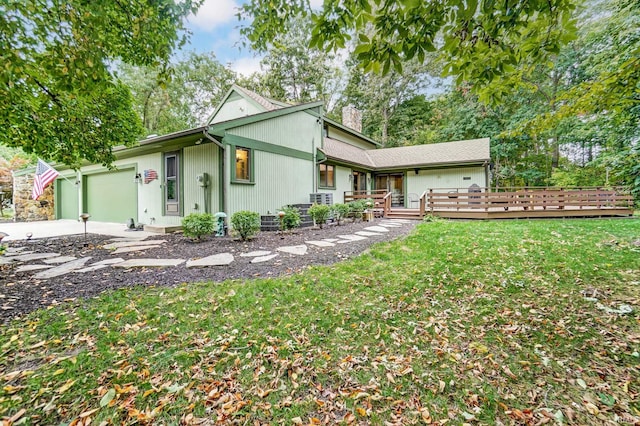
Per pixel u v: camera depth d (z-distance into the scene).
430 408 1.70
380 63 2.22
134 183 9.95
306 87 23.16
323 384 1.88
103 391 1.73
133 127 6.64
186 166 8.34
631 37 8.12
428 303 3.06
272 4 2.88
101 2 2.54
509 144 17.77
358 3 2.04
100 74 2.83
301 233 7.35
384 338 2.41
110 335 2.30
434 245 5.50
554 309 2.91
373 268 4.12
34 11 2.58
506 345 2.33
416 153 15.60
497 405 1.73
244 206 7.85
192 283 3.48
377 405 1.72
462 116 20.14
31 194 13.20
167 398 1.71
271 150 8.88
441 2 1.91
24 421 1.52
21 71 2.84
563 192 9.82
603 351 2.23
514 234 6.48
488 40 2.20
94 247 5.77
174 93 19.55
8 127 4.70
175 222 8.62
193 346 2.21
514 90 3.27
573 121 14.88
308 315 2.73
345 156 13.27
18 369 1.92
